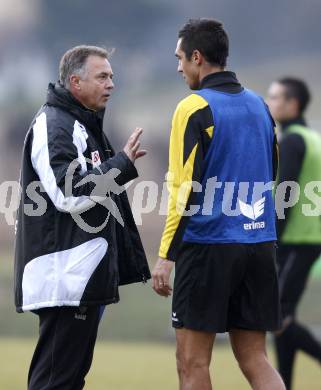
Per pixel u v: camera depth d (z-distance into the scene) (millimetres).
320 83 103875
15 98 90938
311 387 26203
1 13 97562
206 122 16828
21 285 16609
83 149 16578
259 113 17469
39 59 96688
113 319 41875
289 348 24750
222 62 17453
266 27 110688
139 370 28109
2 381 25484
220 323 17031
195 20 17594
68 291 16266
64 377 16688
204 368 17188
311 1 110625
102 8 97500
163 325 40219
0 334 38156
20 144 83125
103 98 16984
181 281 17203
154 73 98000
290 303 24688
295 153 24125
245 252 17125
